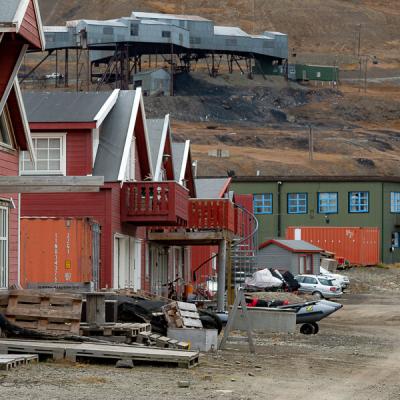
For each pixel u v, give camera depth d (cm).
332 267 15788
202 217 8500
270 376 4278
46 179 4575
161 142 8825
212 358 4938
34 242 6309
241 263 9612
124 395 3416
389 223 18062
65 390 3459
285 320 7075
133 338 4725
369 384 4191
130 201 7288
